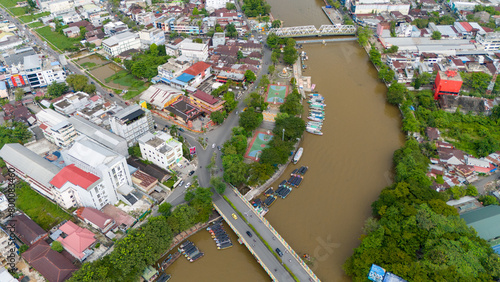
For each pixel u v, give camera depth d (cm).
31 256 17950
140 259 17350
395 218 19325
